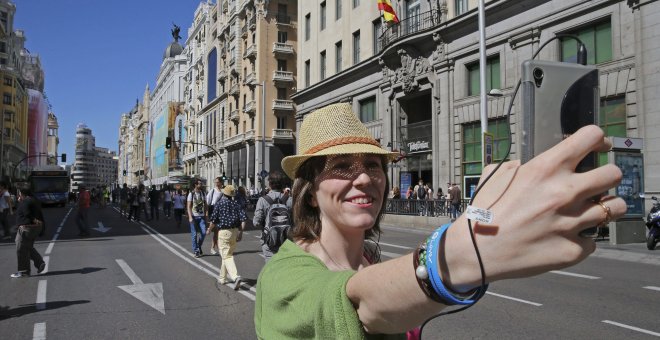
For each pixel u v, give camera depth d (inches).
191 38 3481.8
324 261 53.3
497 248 25.0
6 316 241.4
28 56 4552.2
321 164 53.4
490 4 816.9
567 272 358.6
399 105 1091.9
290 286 40.6
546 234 24.1
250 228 779.4
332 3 1365.7
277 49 1950.1
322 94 1395.2
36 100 4045.3
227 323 228.5
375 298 31.7
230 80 2390.5
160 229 794.8
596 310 241.9
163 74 4313.5
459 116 909.8
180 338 206.1
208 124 2795.3
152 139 4719.5
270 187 268.1
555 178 24.5
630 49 637.3
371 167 53.4
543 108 29.7
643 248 472.1
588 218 23.8
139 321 232.2
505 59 808.9
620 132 651.5
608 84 662.5
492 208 25.8
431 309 29.3
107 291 301.4
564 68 30.9
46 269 388.2
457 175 911.0
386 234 671.1
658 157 600.7
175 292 298.0
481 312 239.1
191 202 462.6
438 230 30.2
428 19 987.9
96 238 642.8
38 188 1626.5
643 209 530.9
